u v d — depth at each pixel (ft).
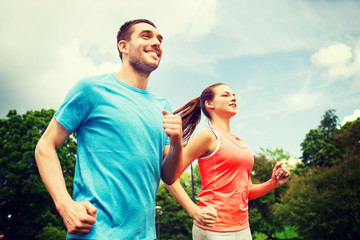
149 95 5.82
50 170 4.43
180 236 94.12
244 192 8.55
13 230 68.49
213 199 8.20
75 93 4.91
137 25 5.82
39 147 4.64
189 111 10.77
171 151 5.06
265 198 81.61
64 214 3.94
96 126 4.90
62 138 4.82
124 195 4.60
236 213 8.17
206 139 8.32
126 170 4.71
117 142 4.78
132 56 5.61
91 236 4.19
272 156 93.91
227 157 8.27
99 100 4.95
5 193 64.75
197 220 7.39
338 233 60.90
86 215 3.84
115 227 4.47
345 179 61.67
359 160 67.36
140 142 4.93
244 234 8.25
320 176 67.00
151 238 5.07
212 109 9.71
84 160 4.82
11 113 76.18
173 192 7.68
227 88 9.76
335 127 129.59
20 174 66.49
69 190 68.54
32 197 67.72
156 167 5.27
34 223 69.87
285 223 73.36
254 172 88.28
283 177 9.24
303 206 64.03
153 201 5.23
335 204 59.62
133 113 5.04
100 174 4.64
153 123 5.33
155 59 5.64
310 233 63.10
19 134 71.97
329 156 111.34
